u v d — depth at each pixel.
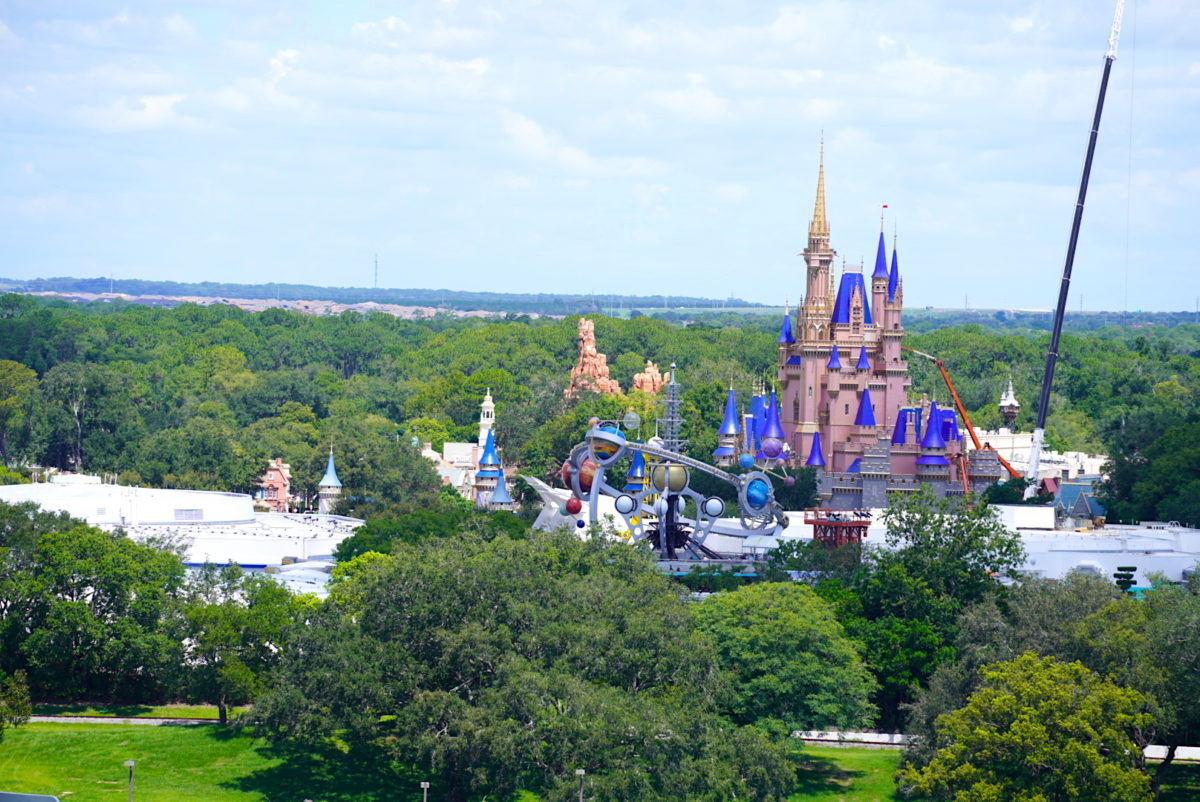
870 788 168.25
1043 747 140.50
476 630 157.62
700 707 153.50
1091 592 175.00
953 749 146.62
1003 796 141.50
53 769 168.88
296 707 158.62
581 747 145.12
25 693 173.12
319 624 167.88
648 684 163.50
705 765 145.50
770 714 171.75
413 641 163.38
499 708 149.62
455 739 149.50
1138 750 144.88
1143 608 167.50
